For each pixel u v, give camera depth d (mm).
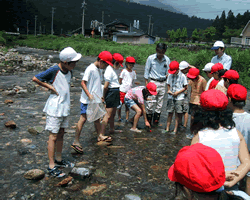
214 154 1207
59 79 2803
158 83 5188
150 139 4383
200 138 1763
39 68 13586
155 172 3135
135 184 2809
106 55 3559
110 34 84125
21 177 2764
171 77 4664
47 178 2793
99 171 3043
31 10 169000
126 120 5414
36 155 3350
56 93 2797
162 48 4934
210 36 83750
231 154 1727
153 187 2768
